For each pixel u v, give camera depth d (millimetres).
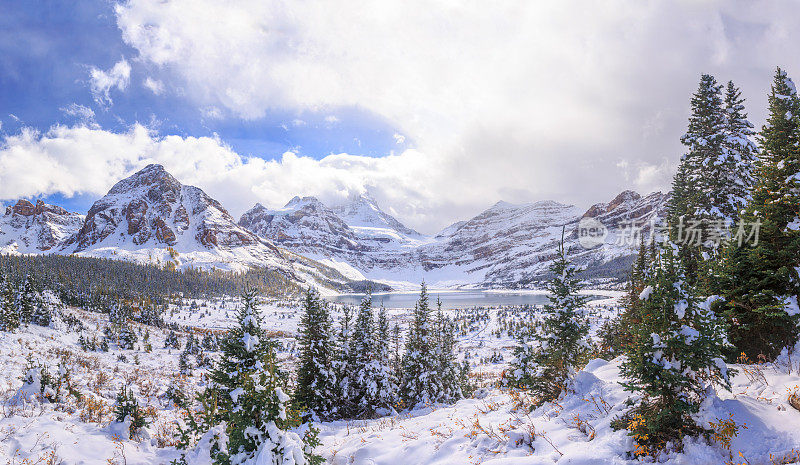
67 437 10586
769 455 5520
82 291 120750
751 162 18516
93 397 18062
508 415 9469
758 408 6492
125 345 60438
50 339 45062
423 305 24219
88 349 47500
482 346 128000
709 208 18000
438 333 25438
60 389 15844
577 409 8312
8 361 24547
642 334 6871
